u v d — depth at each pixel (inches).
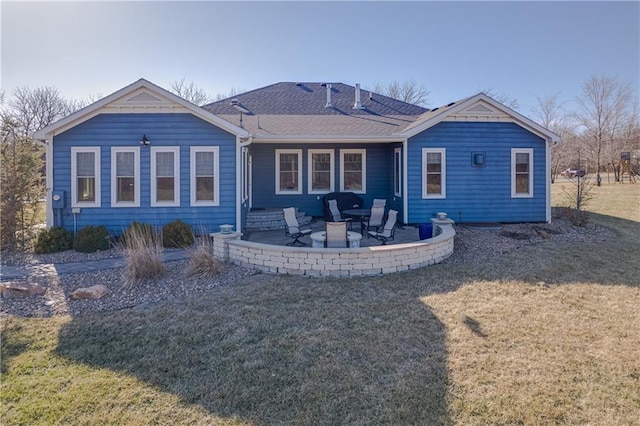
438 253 330.0
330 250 286.8
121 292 254.2
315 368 156.7
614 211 690.8
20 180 390.3
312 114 683.4
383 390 141.3
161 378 151.6
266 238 459.2
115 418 127.6
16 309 226.5
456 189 518.9
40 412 131.0
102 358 168.1
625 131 1534.2
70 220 434.0
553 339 180.5
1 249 382.6
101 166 434.3
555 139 517.0
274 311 217.0
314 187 603.8
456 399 135.3
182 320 206.5
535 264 318.3
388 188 602.5
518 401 133.6
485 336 184.1
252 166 593.0
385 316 208.8
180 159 442.3
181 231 404.2
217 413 130.0
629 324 198.4
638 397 135.5
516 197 524.4
